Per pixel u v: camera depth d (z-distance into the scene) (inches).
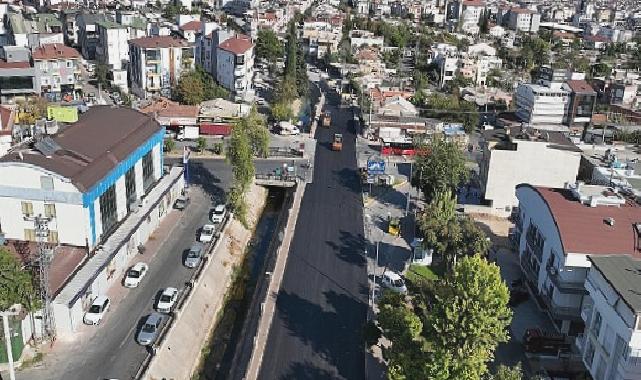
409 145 5290.4
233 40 6855.3
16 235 2896.2
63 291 2544.3
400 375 2082.9
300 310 2822.3
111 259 2856.8
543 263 2854.3
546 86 6692.9
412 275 3203.7
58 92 6254.9
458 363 1996.8
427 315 2277.3
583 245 2591.0
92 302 2684.5
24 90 6131.9
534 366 2497.5
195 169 4525.1
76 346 2448.3
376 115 5969.5
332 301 2910.9
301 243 3501.5
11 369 2108.8
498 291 2064.5
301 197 4183.1
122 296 2829.7
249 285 3245.6
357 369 2437.3
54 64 6205.7
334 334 2657.5
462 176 4101.9
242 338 2672.2
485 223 3934.5
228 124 5319.9
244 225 3831.2
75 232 2869.1
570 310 2630.4
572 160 3976.4
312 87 7864.2
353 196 4254.4
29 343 2417.6
